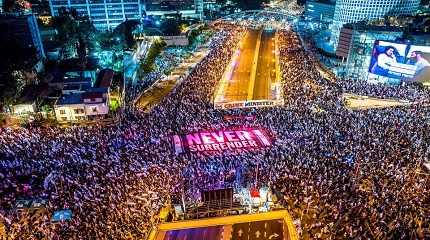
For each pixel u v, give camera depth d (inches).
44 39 5270.7
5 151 2556.6
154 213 1936.5
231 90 4298.7
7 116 3366.1
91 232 1760.6
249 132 2992.1
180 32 6860.2
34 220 1909.4
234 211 2021.4
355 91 3973.9
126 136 2834.6
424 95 3873.0
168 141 2797.7
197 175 2300.7
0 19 4242.1
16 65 3806.6
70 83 3956.7
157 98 3988.7
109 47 5580.7
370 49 4734.3
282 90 4005.9
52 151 2556.6
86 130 2979.8
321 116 3189.0
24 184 2181.3
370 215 1893.5
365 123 2994.6
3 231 1845.5
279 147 2632.9
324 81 4279.0
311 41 7106.3
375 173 2263.8
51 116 3432.6
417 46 4015.8
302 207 2026.3
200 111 3403.1
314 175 2247.8
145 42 6151.6
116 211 1924.2
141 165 2381.9
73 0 6899.6
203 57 5777.6
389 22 6122.1
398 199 2006.6
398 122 3021.7
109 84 3991.1
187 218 1958.7
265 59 5772.6
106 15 7170.3
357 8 6707.7
